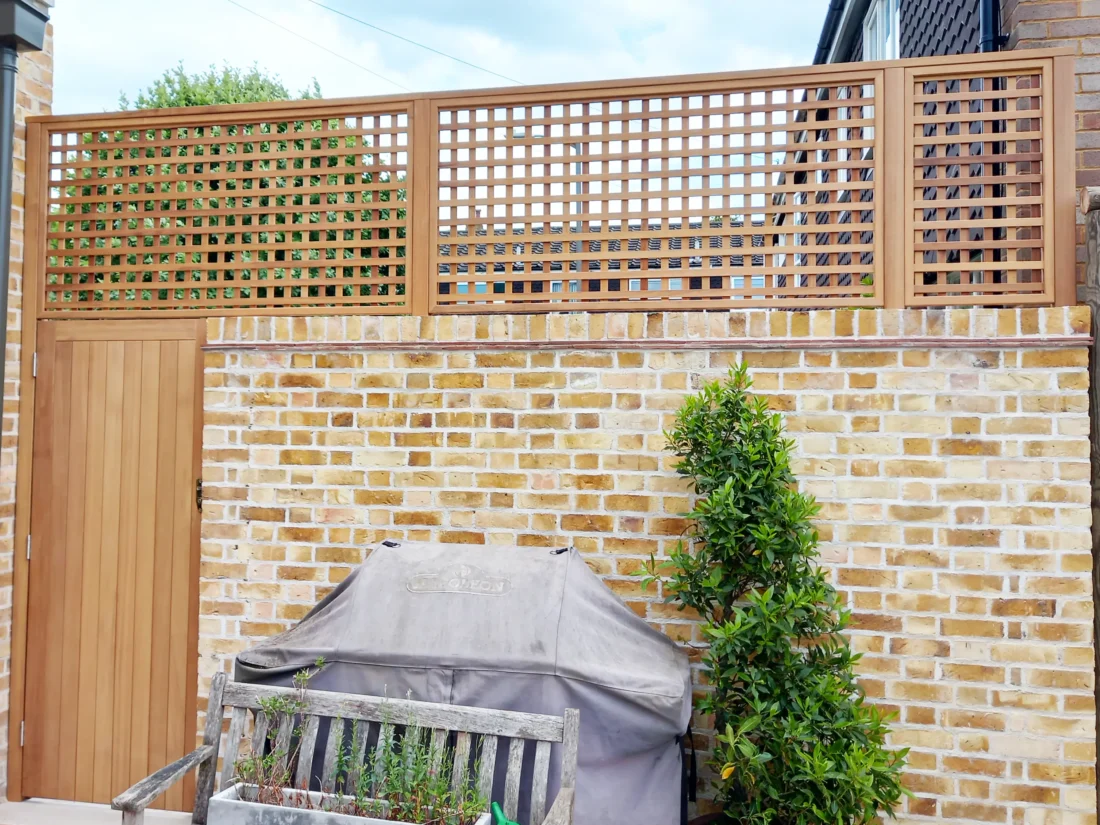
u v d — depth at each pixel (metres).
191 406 4.13
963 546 3.39
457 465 3.80
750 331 3.56
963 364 3.41
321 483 3.90
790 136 3.65
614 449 3.68
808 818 2.92
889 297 3.53
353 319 3.88
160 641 4.11
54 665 4.20
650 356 3.66
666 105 3.72
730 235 3.68
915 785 3.38
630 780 2.89
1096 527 3.35
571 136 3.79
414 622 3.04
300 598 3.89
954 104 4.57
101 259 5.00
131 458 4.18
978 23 4.21
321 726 2.96
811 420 3.52
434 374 3.83
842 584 3.48
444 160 3.98
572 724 2.68
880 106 3.56
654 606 3.62
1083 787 3.27
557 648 2.92
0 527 4.16
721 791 3.28
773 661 3.10
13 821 3.91
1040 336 3.33
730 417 3.30
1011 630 3.35
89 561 4.20
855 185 3.58
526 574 3.19
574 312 3.90
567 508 3.71
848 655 3.14
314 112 4.02
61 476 4.24
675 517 3.62
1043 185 3.45
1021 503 3.36
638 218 3.74
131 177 4.24
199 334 4.13
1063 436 3.33
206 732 2.97
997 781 3.33
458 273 3.92
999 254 3.86
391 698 2.93
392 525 3.84
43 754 4.18
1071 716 3.29
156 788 2.65
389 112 3.95
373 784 2.82
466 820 2.62
